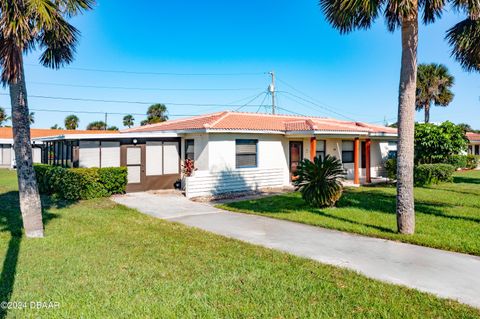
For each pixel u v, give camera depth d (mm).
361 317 4160
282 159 18422
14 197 14422
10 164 34969
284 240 7754
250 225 9312
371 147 22609
